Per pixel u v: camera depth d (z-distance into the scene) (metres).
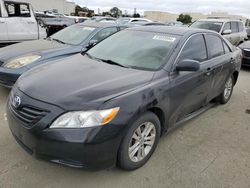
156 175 2.91
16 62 4.79
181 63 3.21
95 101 2.48
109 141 2.47
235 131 4.13
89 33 5.99
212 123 4.37
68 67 3.29
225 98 5.24
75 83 2.78
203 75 3.83
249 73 8.80
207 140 3.77
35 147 2.50
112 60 3.54
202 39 4.04
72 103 2.45
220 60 4.43
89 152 2.41
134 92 2.70
